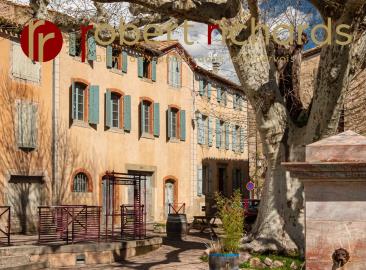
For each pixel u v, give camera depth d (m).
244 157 46.75
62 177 26.02
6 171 23.28
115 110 30.64
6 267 14.46
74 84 27.08
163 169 34.50
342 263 5.54
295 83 15.64
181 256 17.23
